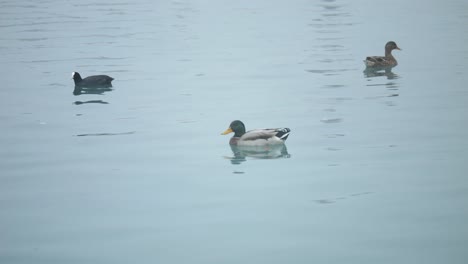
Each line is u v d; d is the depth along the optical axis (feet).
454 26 153.38
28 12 202.49
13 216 54.54
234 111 86.58
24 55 131.95
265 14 189.57
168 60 124.47
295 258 46.57
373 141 72.08
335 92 95.61
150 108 89.35
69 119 84.17
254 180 61.72
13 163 67.31
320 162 66.08
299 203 56.08
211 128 79.36
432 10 184.55
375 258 46.32
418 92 93.61
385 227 51.13
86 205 56.54
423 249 47.39
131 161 67.72
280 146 70.85
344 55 124.47
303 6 206.49
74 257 47.39
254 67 115.65
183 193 58.90
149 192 59.26
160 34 156.56
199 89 100.12
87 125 81.25
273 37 147.74
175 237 50.21
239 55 127.44
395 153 67.87
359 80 103.14
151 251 48.06
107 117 84.99
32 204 57.00
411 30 150.82
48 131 78.79
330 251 47.44
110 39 150.20
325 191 58.49
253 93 96.48
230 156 69.10
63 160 68.18
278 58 123.24
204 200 57.21
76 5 219.61
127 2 228.02
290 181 61.16
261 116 83.66
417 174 61.87
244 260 46.37
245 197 57.67
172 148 71.97
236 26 166.91
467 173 61.77
